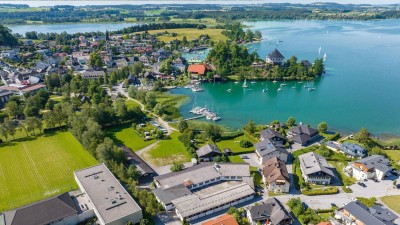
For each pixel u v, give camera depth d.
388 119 187.25
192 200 103.31
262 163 132.50
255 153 142.38
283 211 94.69
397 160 134.12
